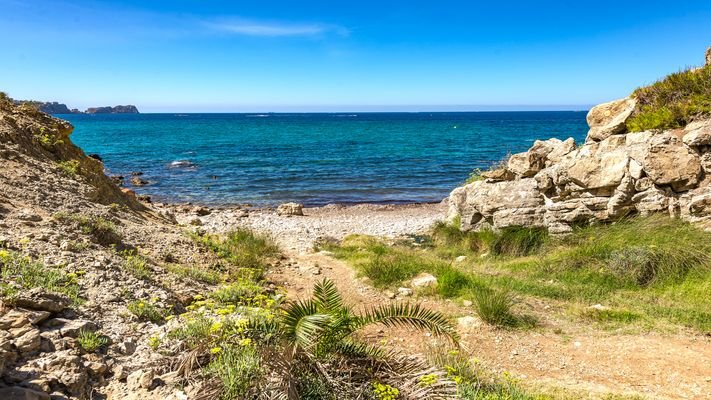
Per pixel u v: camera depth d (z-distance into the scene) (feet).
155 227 38.17
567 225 38.52
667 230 32.14
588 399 17.29
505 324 24.80
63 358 13.74
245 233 44.75
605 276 30.35
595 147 39.24
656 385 18.58
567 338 23.29
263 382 13.11
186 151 174.09
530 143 202.69
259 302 24.43
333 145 200.85
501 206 42.19
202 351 15.29
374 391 13.35
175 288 24.79
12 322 14.78
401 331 24.44
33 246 23.00
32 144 40.70
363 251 43.68
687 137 34.37
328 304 15.74
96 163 47.09
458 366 18.75
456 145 198.18
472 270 35.86
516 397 16.81
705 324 23.40
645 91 42.29
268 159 149.69
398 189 101.55
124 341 16.40
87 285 20.81
